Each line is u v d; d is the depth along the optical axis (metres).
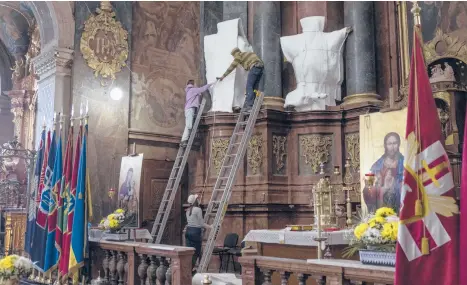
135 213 9.45
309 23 11.16
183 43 12.31
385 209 4.50
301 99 10.85
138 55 11.45
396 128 8.78
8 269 5.17
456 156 8.80
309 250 7.50
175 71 12.09
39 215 8.22
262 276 4.86
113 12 11.02
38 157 8.80
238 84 11.27
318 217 6.25
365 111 10.41
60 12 10.20
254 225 10.55
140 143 11.27
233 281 7.60
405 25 10.82
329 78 11.00
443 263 3.73
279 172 10.80
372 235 4.18
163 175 11.55
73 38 10.37
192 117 11.02
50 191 8.17
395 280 3.68
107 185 10.56
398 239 3.78
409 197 3.85
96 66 10.66
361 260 4.32
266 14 11.41
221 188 10.66
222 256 10.79
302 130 10.95
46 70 10.55
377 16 11.41
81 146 7.79
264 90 11.19
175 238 11.43
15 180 12.86
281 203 10.54
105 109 10.71
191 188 11.70
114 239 8.19
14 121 14.25
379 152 8.96
